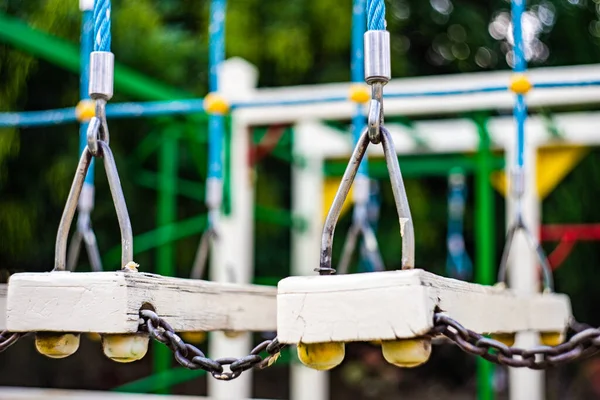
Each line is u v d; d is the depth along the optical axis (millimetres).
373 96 1563
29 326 1651
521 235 4875
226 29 7758
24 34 3973
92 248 3031
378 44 1562
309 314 1486
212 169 3537
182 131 5367
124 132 6559
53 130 6035
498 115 5801
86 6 3645
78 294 1632
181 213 7160
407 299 1431
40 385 7328
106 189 6449
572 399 8164
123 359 1652
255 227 7781
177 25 7832
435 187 8258
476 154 5309
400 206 1505
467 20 8312
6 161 5668
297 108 4812
